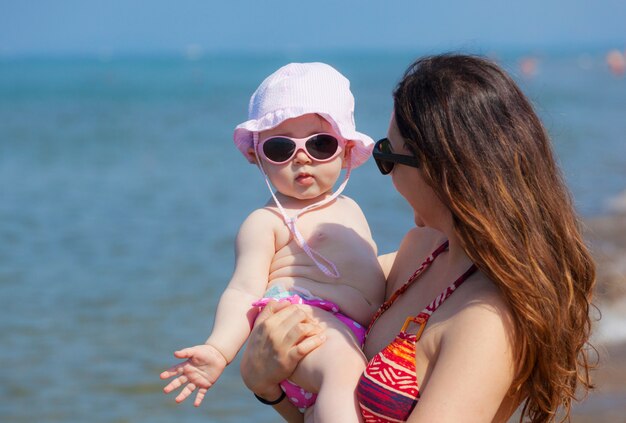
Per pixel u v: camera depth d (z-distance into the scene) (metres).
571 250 2.64
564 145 28.56
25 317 11.95
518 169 2.57
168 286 13.33
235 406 8.90
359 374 2.81
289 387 3.03
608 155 26.39
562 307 2.58
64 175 25.41
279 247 3.28
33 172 26.16
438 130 2.61
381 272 3.33
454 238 2.79
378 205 18.73
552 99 54.50
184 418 8.65
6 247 16.27
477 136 2.58
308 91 3.21
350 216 3.38
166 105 58.00
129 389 9.47
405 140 2.71
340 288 3.19
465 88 2.63
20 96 72.31
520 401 2.81
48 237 17.08
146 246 16.03
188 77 115.44
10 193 22.33
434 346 2.64
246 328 3.13
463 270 2.75
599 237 13.65
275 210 3.31
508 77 2.71
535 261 2.53
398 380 2.64
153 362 10.22
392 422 2.62
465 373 2.51
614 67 113.25
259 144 3.29
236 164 27.02
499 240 2.51
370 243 3.36
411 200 2.83
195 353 3.05
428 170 2.63
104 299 12.72
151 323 11.58
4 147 33.03
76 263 14.93
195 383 3.06
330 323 3.02
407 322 2.76
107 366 10.08
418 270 3.03
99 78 116.19
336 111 3.23
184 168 26.42
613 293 9.56
